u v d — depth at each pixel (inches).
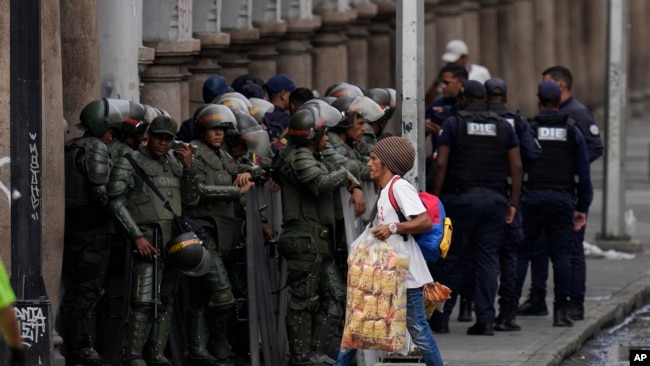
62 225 1137.4
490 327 1483.8
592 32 5068.9
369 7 2529.5
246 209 1198.3
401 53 1248.2
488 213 1451.8
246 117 1248.2
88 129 1154.7
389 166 1102.4
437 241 1109.7
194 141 1222.3
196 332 1233.4
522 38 3907.5
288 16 2095.2
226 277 1222.9
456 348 1405.0
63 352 1180.5
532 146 1507.1
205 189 1193.4
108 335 1173.1
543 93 1557.6
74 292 1164.5
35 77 942.4
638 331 1644.9
